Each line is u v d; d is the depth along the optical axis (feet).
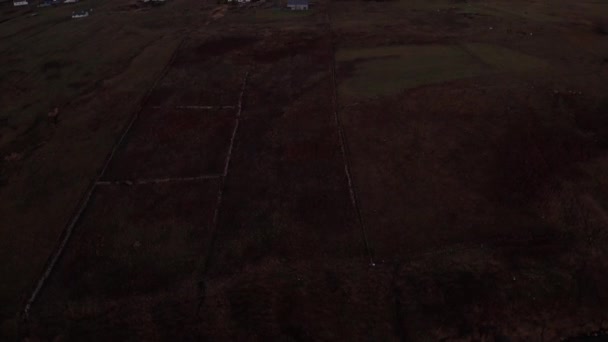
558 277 54.08
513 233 60.03
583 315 51.03
